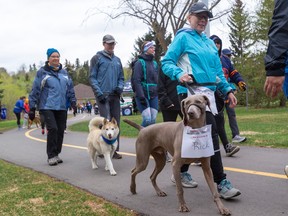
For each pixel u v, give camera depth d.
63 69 7.72
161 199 4.60
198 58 4.43
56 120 7.63
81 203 4.48
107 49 7.70
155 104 7.43
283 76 3.19
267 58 3.23
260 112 24.67
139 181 5.58
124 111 34.72
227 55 7.80
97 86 7.55
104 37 7.68
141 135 4.63
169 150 4.29
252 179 5.30
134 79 7.23
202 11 4.49
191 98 3.88
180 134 4.05
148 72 7.27
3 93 52.00
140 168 4.68
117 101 7.82
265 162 6.40
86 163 7.38
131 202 4.52
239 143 8.73
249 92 32.41
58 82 7.46
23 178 6.07
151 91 7.29
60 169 6.86
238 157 7.00
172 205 4.34
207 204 4.31
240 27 34.72
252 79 31.86
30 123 20.50
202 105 3.88
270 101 31.86
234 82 7.45
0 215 4.14
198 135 3.93
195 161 4.05
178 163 4.05
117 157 7.67
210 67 4.48
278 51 3.12
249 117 19.11
